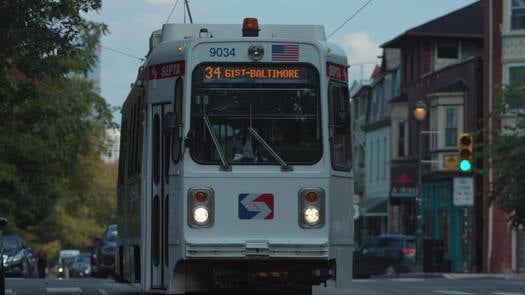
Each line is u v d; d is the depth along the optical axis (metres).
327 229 28.66
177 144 28.80
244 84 28.91
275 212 28.53
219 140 28.69
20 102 42.09
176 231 28.72
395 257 79.44
